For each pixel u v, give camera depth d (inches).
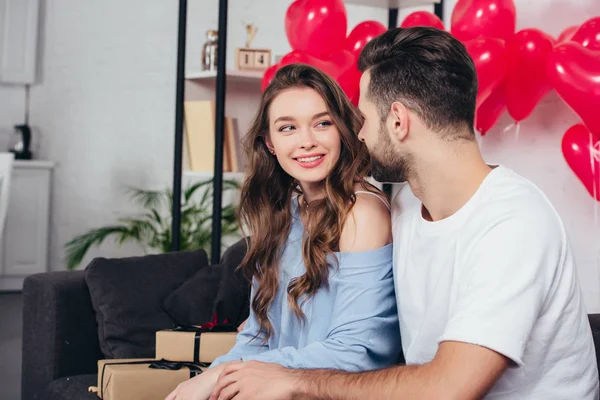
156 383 84.7
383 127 58.5
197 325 103.0
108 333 99.2
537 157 120.3
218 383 61.3
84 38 251.8
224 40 137.6
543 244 51.5
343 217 68.9
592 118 88.0
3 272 234.5
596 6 111.0
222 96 138.1
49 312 98.7
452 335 50.3
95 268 101.0
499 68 99.0
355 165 70.1
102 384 86.4
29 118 257.8
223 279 106.2
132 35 250.7
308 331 70.9
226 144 156.0
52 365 98.0
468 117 56.7
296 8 112.6
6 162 170.7
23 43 248.7
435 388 49.7
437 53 55.9
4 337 189.8
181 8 141.0
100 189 251.0
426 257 58.4
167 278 106.0
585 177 96.0
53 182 252.2
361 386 53.6
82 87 252.1
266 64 169.0
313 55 112.7
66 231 250.5
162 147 252.1
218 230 138.6
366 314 66.1
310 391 56.4
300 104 70.1
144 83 251.3
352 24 188.5
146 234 247.8
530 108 103.5
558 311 52.9
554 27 118.4
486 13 100.7
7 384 152.0
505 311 49.8
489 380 49.4
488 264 51.4
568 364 54.4
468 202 55.7
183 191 242.1
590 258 112.7
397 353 68.5
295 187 76.9
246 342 76.4
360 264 67.4
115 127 251.1
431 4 141.2
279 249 76.0
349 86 110.3
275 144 71.8
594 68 86.0
